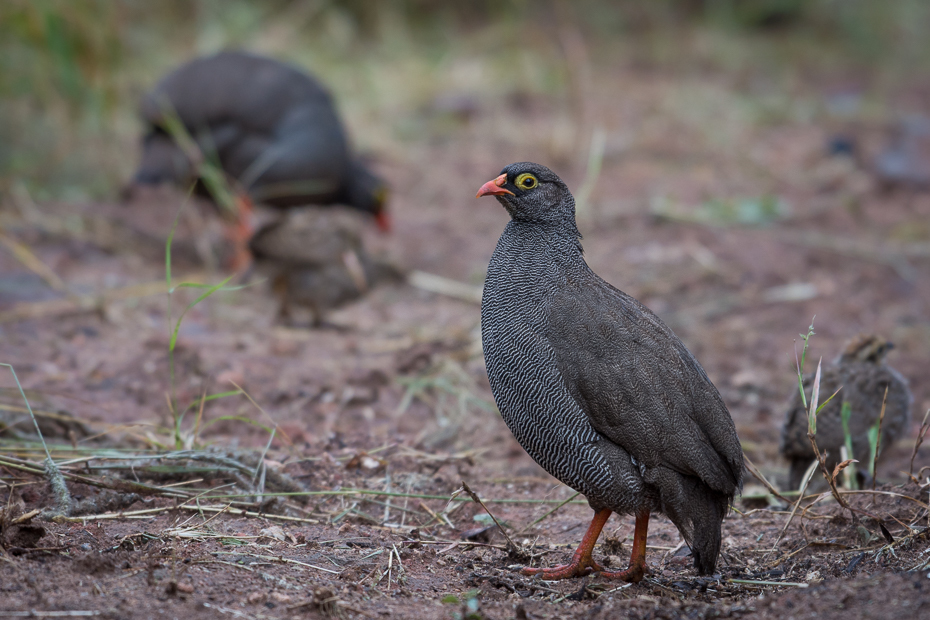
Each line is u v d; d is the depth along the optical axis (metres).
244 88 14.77
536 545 7.55
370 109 21.56
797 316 13.25
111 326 11.80
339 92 21.94
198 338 11.73
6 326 11.39
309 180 14.77
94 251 14.08
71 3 16.28
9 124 16.69
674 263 14.92
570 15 28.05
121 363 10.69
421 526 7.76
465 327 12.45
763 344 12.33
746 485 8.78
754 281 14.38
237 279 13.95
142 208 15.70
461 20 28.33
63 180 16.56
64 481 7.25
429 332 12.29
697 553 6.53
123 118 18.45
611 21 28.97
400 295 13.91
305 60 22.73
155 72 20.06
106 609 5.50
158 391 10.11
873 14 30.81
